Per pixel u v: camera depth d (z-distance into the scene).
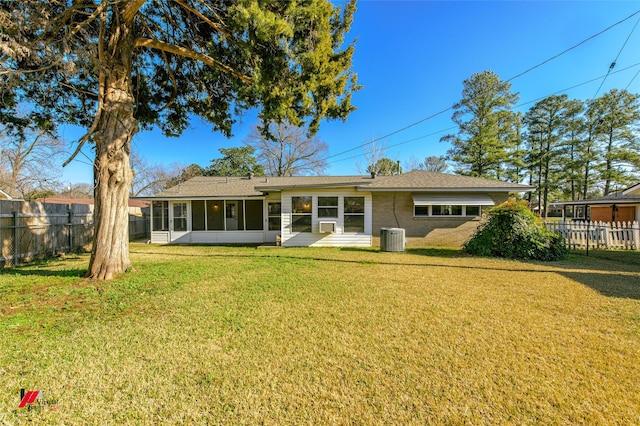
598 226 10.81
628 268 7.23
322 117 7.23
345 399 2.22
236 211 15.17
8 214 7.82
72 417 2.02
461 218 12.17
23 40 4.54
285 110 6.51
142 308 4.22
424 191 11.86
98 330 3.45
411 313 4.08
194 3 6.21
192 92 8.76
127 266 6.34
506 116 26.83
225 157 31.61
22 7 4.48
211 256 9.62
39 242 8.98
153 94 8.55
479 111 26.98
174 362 2.75
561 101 28.52
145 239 16.88
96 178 5.92
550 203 29.62
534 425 1.94
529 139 30.78
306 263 8.05
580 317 3.88
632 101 26.25
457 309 4.24
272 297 4.82
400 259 8.80
